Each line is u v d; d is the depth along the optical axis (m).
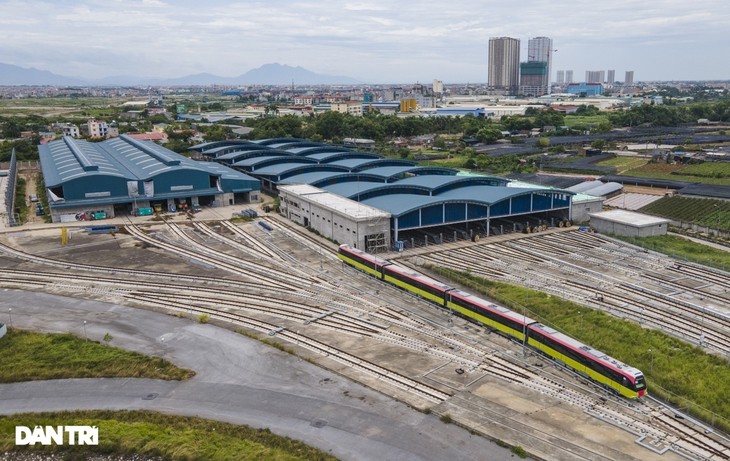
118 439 30.98
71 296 53.12
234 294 53.75
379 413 33.12
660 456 29.45
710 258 63.62
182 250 68.81
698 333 44.88
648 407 34.34
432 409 33.53
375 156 118.81
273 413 33.34
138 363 39.25
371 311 49.25
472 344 42.72
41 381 37.28
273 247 69.69
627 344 42.72
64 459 30.03
